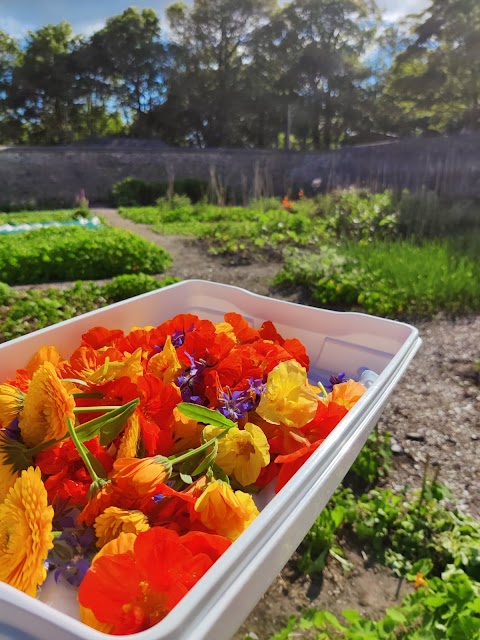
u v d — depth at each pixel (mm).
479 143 20484
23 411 1375
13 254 6574
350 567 2217
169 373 1723
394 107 42062
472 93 28672
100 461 1369
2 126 45469
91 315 2178
